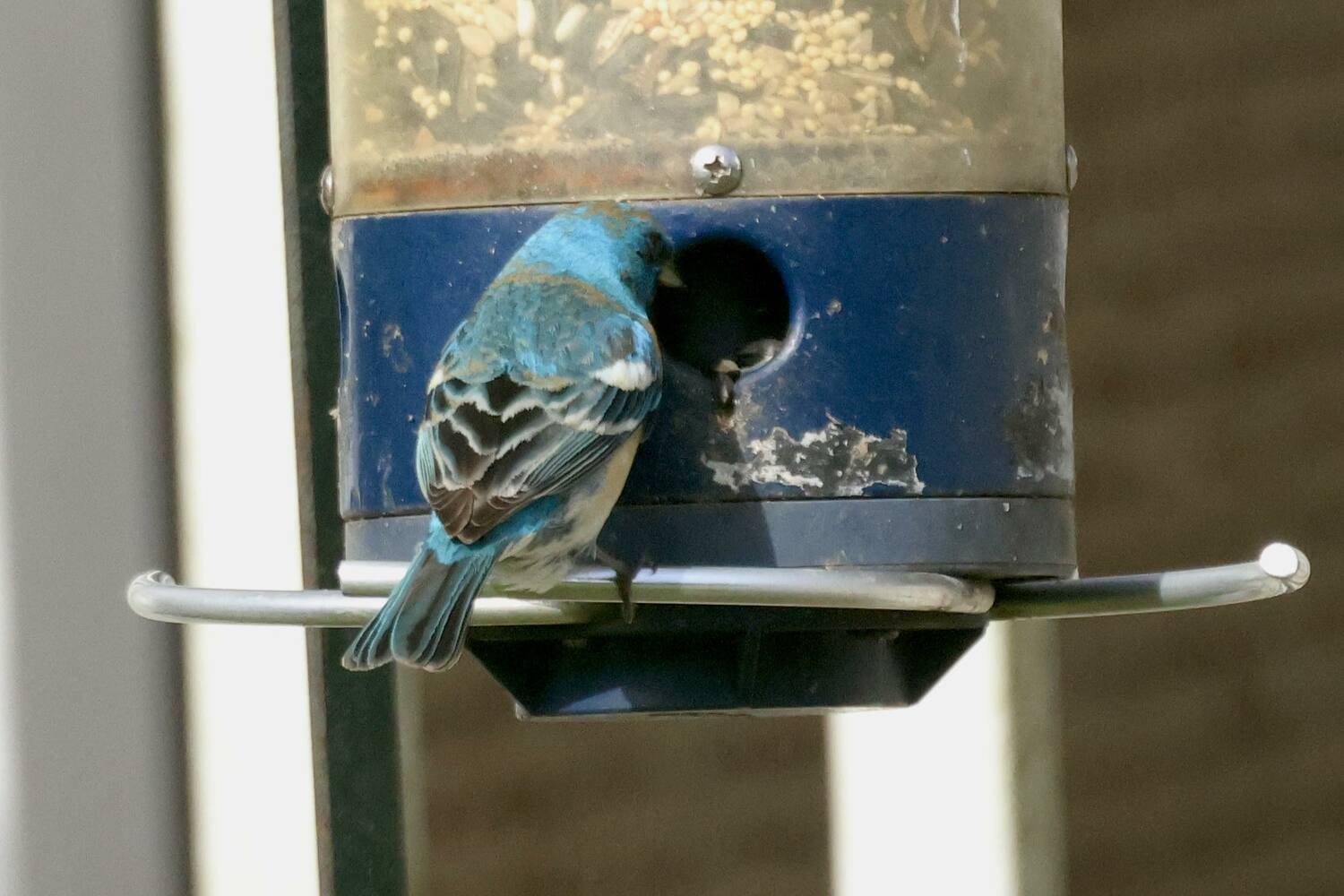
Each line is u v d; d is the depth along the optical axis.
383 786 9.03
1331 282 14.89
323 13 9.38
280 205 10.17
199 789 10.59
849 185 8.55
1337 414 14.88
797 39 8.57
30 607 10.65
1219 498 14.98
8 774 10.62
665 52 8.57
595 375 8.16
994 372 8.68
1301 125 14.98
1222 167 15.09
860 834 11.87
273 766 10.51
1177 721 14.98
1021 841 11.73
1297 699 14.94
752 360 8.64
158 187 10.70
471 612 8.23
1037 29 9.01
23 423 10.69
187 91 10.59
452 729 15.40
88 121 10.70
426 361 8.73
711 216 8.53
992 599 8.62
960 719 11.78
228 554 10.53
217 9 10.58
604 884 15.35
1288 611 14.97
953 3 8.72
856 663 8.52
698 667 8.45
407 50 8.81
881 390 8.51
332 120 9.14
